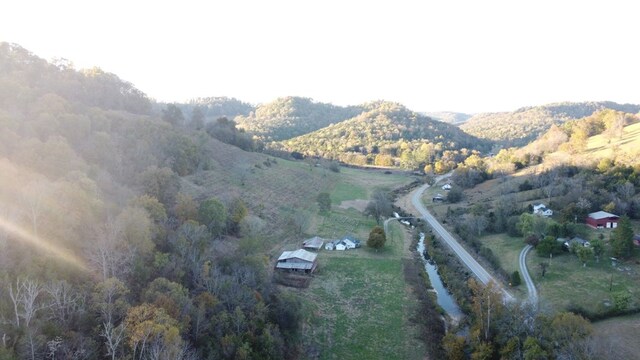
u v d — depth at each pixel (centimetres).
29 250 4853
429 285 8219
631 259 7844
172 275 5716
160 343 4125
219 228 8238
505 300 6719
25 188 5491
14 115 8581
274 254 9088
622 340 5662
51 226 5259
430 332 6512
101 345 4178
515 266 8425
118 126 11194
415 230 11975
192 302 5197
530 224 9562
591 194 10294
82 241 5519
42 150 7206
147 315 4312
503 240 10050
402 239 11019
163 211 7181
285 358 5597
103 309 4328
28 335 3638
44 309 4112
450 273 8369
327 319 6800
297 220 10881
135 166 9275
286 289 7625
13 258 4697
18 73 11456
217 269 6262
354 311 7106
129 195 7512
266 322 5703
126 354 4072
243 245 7600
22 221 5141
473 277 8238
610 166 11912
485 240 10375
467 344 5666
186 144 12056
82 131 9231
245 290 5881
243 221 9206
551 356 4934
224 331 5116
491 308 5700
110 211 6450
